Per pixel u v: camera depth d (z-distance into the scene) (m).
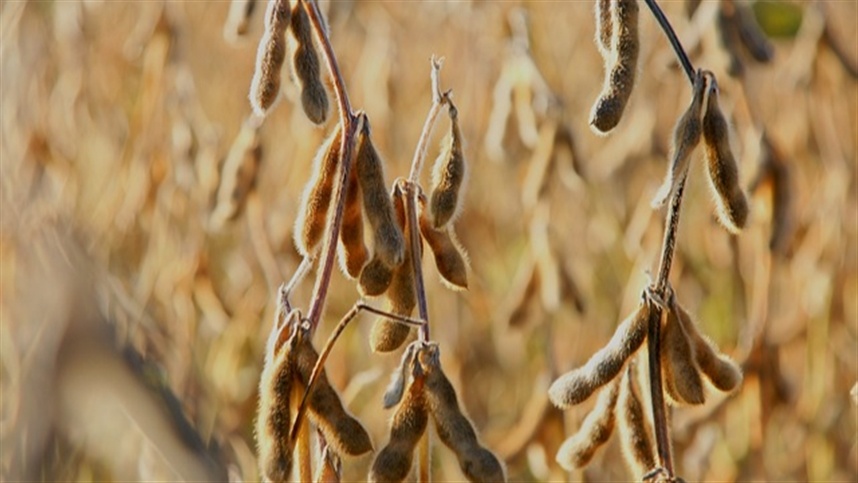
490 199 6.46
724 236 5.57
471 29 5.91
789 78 5.70
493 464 2.28
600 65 6.55
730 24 4.88
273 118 5.91
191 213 5.55
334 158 2.36
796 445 5.55
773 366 5.06
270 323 5.40
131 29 6.21
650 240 5.36
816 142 5.70
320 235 2.36
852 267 6.01
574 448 2.65
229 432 4.73
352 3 5.57
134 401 4.05
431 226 2.49
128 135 5.70
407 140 6.22
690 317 2.44
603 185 5.97
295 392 2.29
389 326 2.45
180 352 5.13
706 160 2.35
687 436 4.99
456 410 2.31
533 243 5.07
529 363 5.86
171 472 3.87
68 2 5.79
